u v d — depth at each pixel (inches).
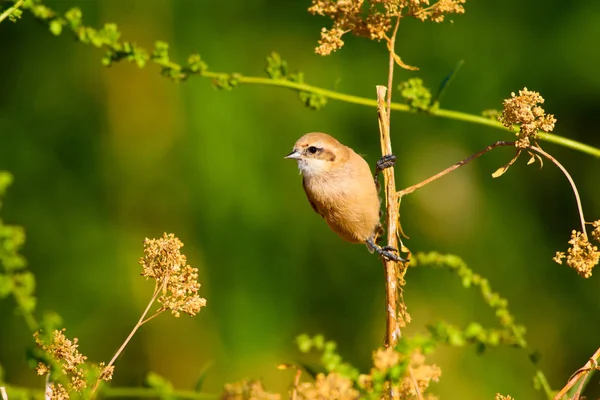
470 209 506.6
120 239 496.7
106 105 510.9
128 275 490.0
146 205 496.1
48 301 482.9
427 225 505.7
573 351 478.0
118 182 502.3
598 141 500.7
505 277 495.2
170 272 166.4
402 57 514.9
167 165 497.4
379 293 499.5
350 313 494.6
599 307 482.3
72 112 518.0
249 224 487.8
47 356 172.7
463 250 499.8
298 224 496.1
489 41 513.0
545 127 180.5
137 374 476.1
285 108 505.0
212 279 482.3
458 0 204.1
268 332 477.7
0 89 522.9
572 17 508.1
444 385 427.5
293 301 488.7
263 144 496.4
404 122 511.5
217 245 485.1
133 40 501.0
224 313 476.1
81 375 167.0
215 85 259.1
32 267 490.3
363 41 521.3
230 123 492.4
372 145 511.5
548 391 227.3
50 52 528.1
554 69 503.5
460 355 435.8
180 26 508.4
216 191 487.8
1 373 228.1
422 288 486.9
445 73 509.7
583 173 503.5
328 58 518.3
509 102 182.1
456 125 508.4
